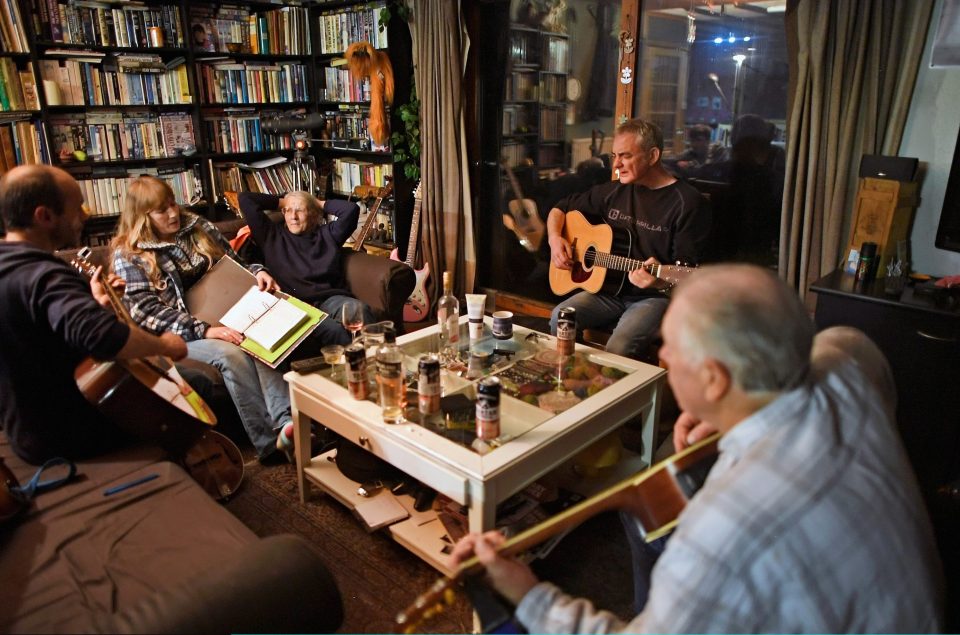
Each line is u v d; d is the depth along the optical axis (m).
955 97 2.26
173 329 2.53
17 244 1.72
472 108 3.99
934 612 0.89
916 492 0.92
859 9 2.32
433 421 1.80
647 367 2.16
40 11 3.35
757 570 0.79
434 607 0.99
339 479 2.14
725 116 3.07
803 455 0.85
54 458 1.76
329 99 4.51
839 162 2.45
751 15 2.88
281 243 3.13
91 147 3.67
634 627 0.87
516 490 1.67
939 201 2.36
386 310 3.04
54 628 1.21
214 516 1.58
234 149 4.28
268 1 4.25
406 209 4.30
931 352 2.00
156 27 3.77
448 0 3.64
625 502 1.12
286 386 2.55
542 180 3.90
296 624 1.23
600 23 3.40
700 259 2.69
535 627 0.97
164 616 1.12
